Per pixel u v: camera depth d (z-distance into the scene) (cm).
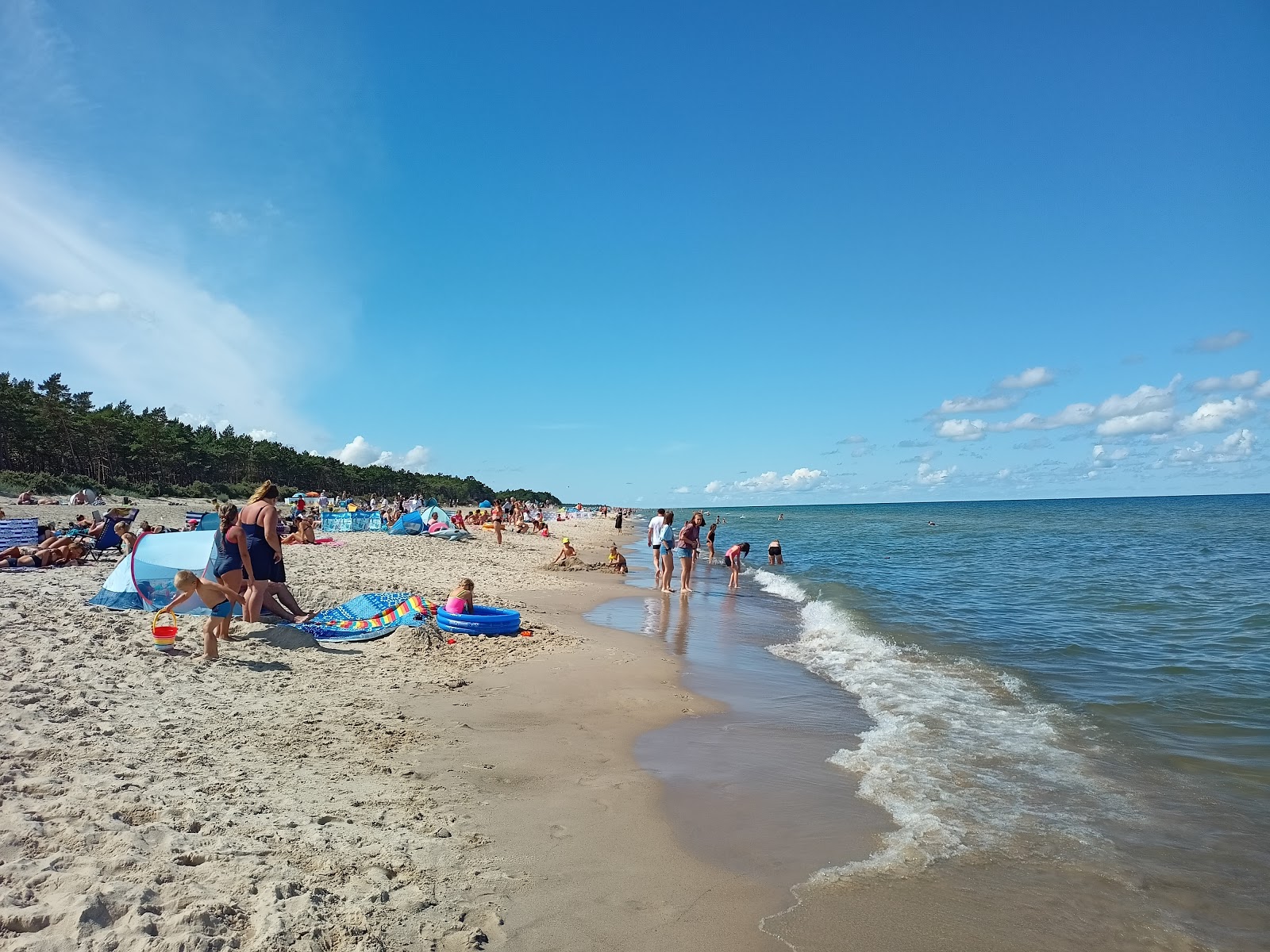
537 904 366
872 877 415
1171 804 523
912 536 4647
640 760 604
